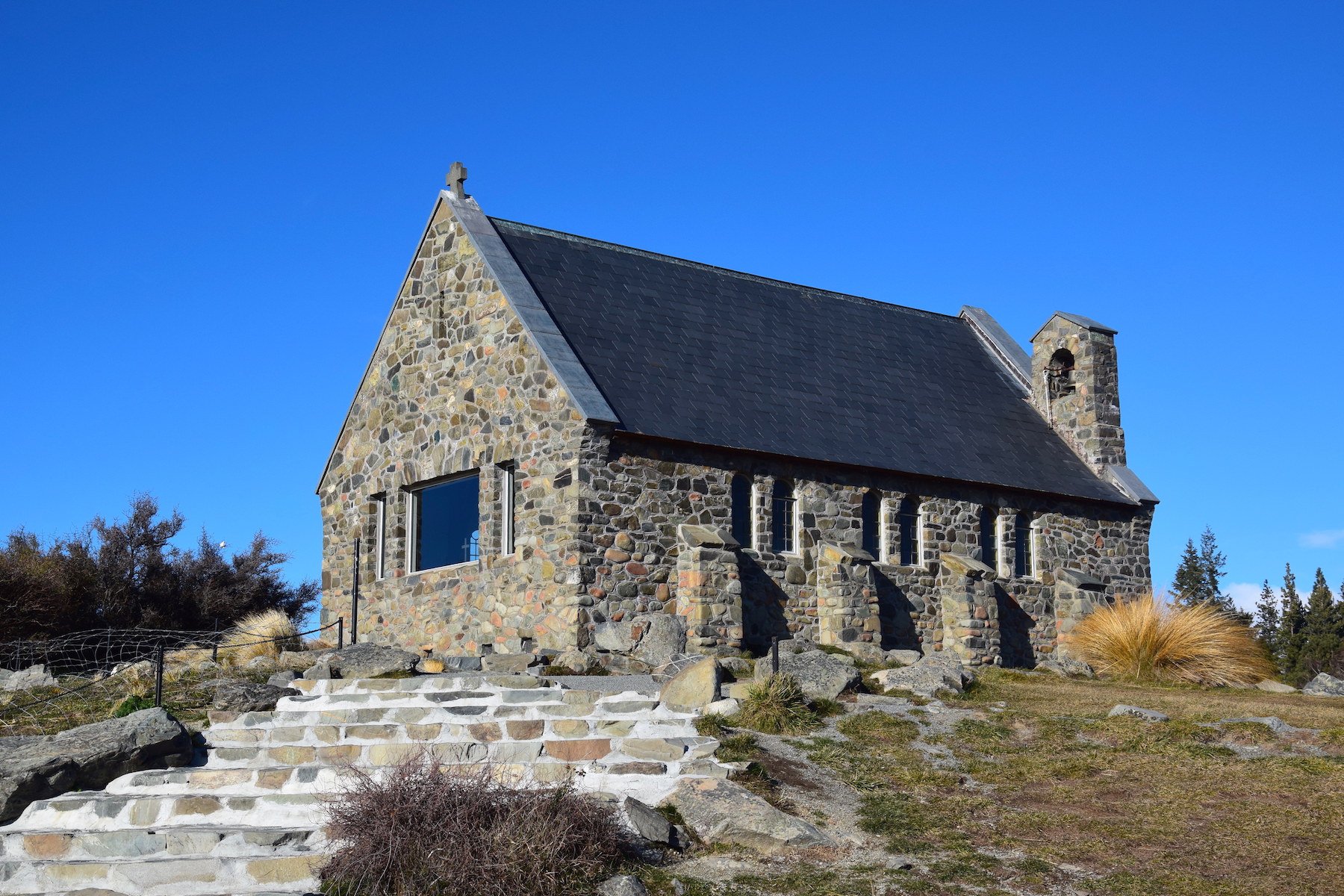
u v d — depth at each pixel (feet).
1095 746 52.26
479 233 87.51
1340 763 48.78
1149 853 40.24
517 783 44.83
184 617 118.21
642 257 97.30
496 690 55.98
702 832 41.55
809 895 36.86
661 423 79.25
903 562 89.51
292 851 39.52
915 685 61.82
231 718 52.54
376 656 63.67
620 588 75.82
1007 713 57.11
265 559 127.85
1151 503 102.78
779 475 83.76
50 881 38.70
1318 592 176.65
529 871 36.50
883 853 40.34
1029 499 96.48
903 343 106.52
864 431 90.84
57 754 45.34
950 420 98.84
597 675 71.00
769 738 51.67
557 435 77.25
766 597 81.71
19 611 95.09
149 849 39.83
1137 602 86.33
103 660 89.86
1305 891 36.78
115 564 115.14
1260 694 71.51
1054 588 96.89
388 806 37.96
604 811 39.52
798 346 97.50
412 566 90.68
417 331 91.35
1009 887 37.52
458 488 87.35
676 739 49.03
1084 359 104.78
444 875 35.94
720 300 97.50
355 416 96.63
